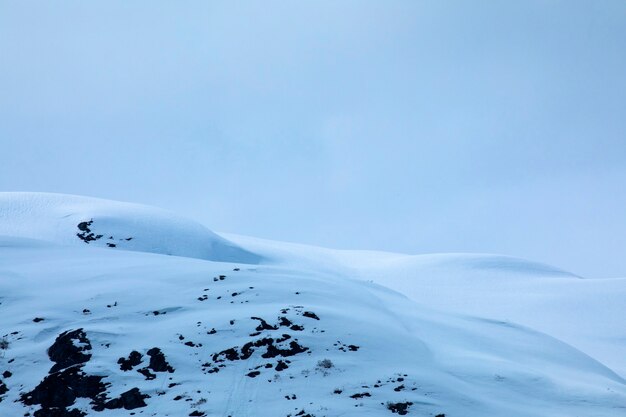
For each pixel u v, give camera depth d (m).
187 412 24.97
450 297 99.00
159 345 31.20
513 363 35.81
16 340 32.84
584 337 74.06
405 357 32.34
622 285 98.25
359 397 26.12
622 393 33.75
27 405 26.80
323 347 31.41
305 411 24.50
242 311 35.56
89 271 47.19
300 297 39.72
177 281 43.06
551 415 27.41
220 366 29.31
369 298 47.06
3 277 44.81
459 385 29.25
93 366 29.05
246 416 24.30
